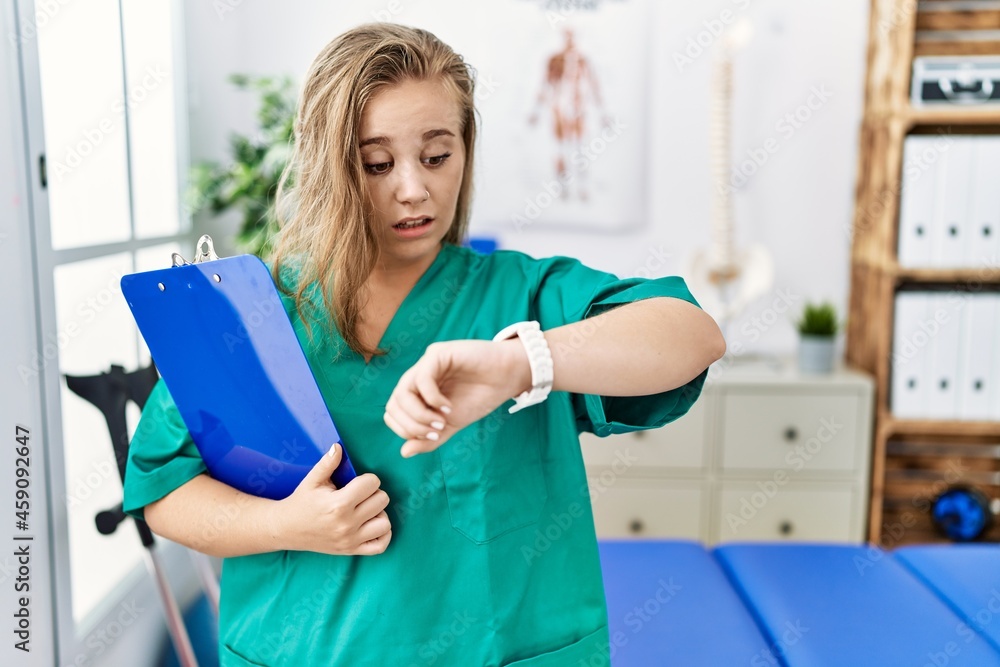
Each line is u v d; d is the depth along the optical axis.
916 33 2.51
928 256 2.46
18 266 1.15
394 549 0.82
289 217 0.90
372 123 0.77
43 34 1.37
